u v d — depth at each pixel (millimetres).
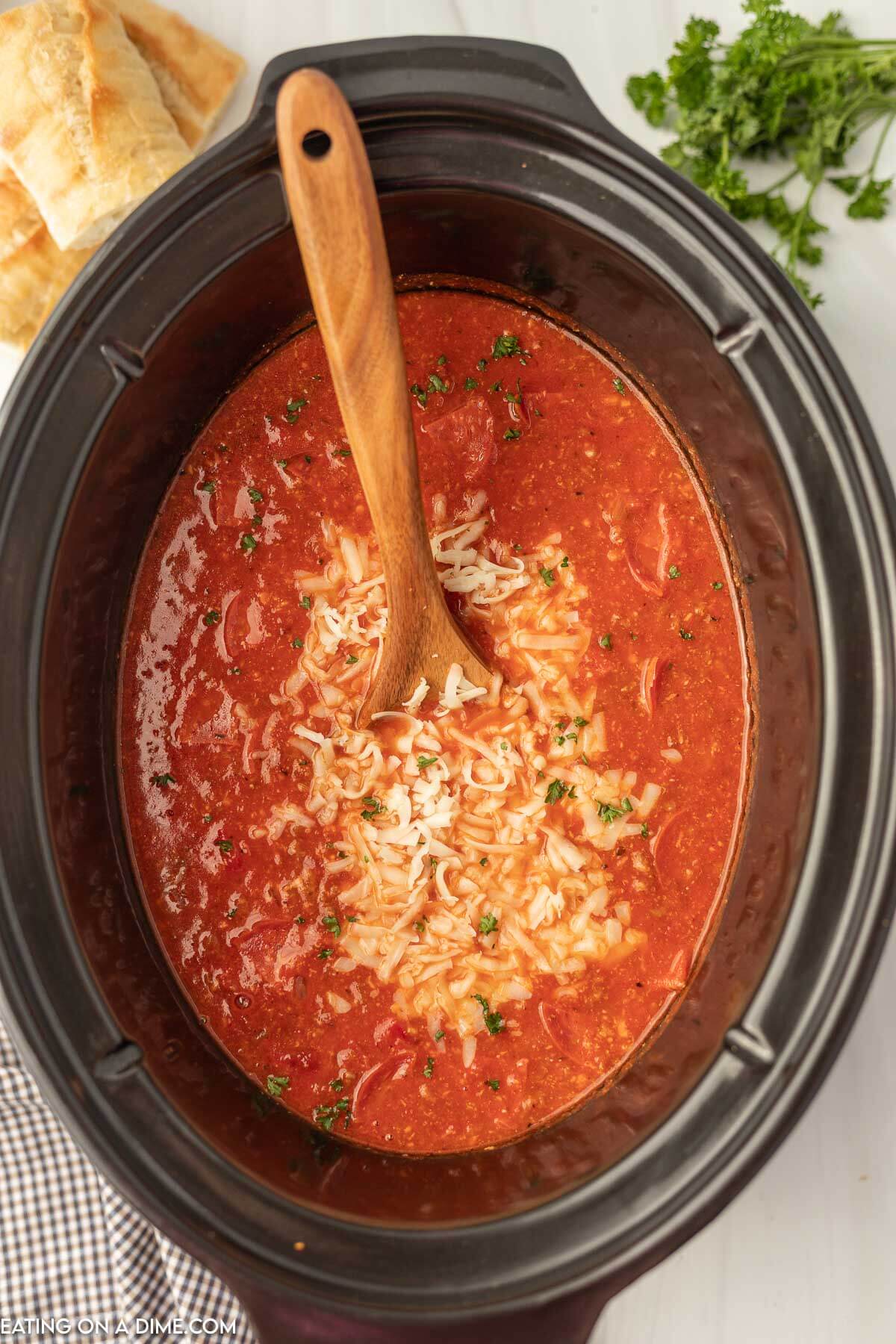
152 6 506
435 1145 476
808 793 435
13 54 496
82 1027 430
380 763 471
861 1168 509
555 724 478
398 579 437
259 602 484
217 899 481
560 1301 419
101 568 469
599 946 475
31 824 435
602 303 470
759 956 441
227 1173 433
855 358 505
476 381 488
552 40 508
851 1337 501
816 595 430
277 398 489
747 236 423
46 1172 517
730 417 451
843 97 496
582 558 483
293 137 355
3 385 519
